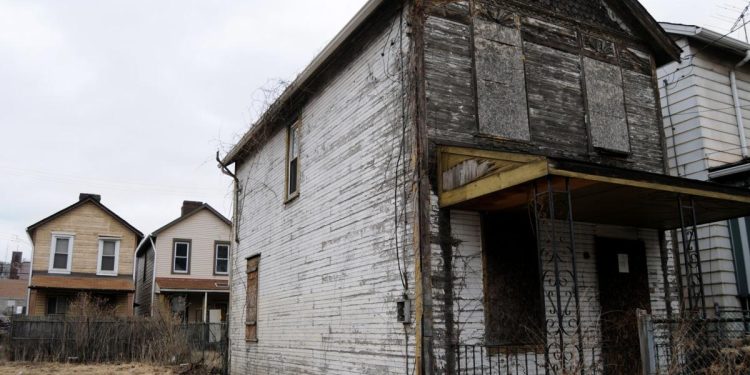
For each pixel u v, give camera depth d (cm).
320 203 1110
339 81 1080
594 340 858
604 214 861
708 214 890
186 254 3266
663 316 801
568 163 635
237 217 1655
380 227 885
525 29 949
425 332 744
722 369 678
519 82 916
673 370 678
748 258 1114
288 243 1254
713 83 1284
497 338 781
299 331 1144
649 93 1077
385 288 856
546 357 682
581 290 880
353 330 936
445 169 789
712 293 1125
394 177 860
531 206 771
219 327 2272
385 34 932
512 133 887
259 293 1407
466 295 777
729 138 1268
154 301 3100
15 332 2119
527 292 820
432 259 769
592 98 992
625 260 947
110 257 3048
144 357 2084
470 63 877
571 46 995
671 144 1279
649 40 1090
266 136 1455
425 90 827
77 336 2112
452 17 880
